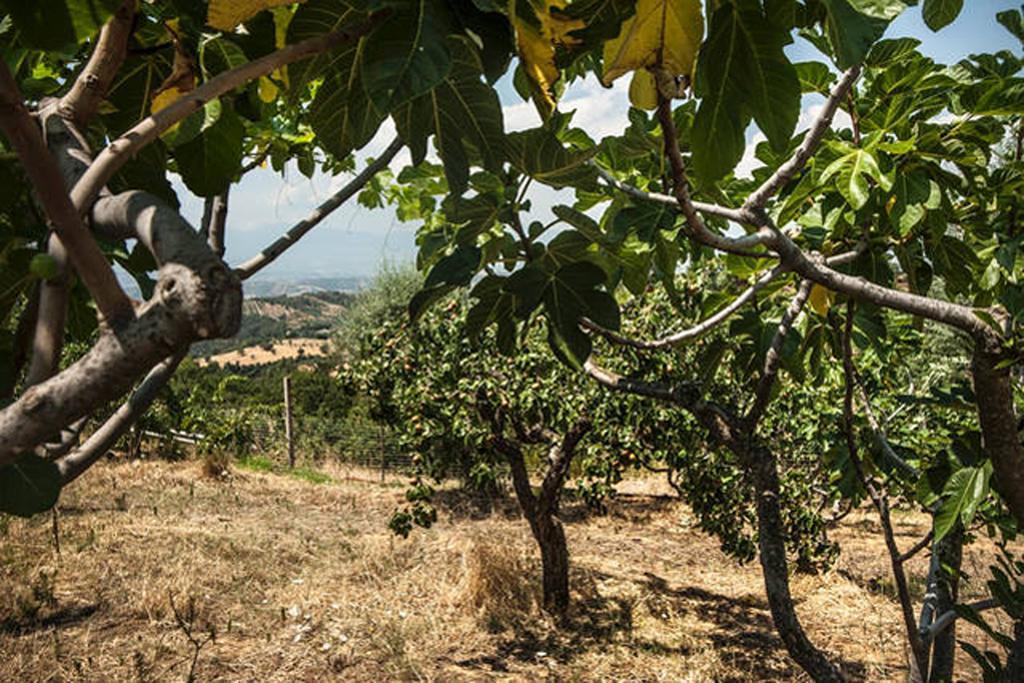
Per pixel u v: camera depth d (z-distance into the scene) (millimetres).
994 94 2012
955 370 7957
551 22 781
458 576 7609
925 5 1095
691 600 8281
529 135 1140
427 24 639
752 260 2631
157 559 7918
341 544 9117
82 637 6059
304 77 849
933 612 2975
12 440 472
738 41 868
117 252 1119
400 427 8320
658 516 12438
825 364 6641
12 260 856
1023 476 1954
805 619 7789
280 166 2182
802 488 7879
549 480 7449
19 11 623
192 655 5914
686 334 2344
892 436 5770
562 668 6344
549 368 7680
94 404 481
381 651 6254
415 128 814
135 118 1037
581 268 1478
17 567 7160
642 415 7250
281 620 6719
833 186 2143
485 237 2336
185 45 923
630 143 2098
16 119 444
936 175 2121
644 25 869
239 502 11594
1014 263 2559
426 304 1688
